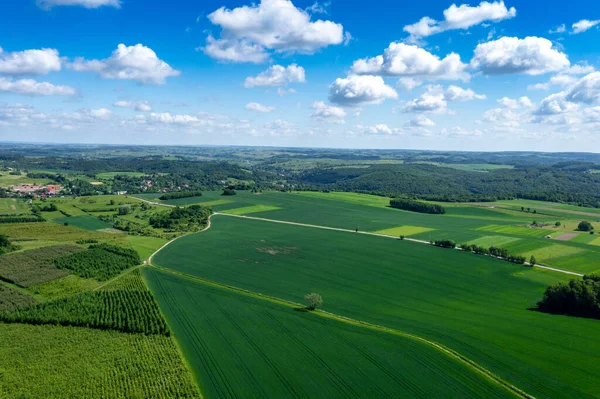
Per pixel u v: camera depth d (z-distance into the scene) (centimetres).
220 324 8956
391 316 9694
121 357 7544
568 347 8094
